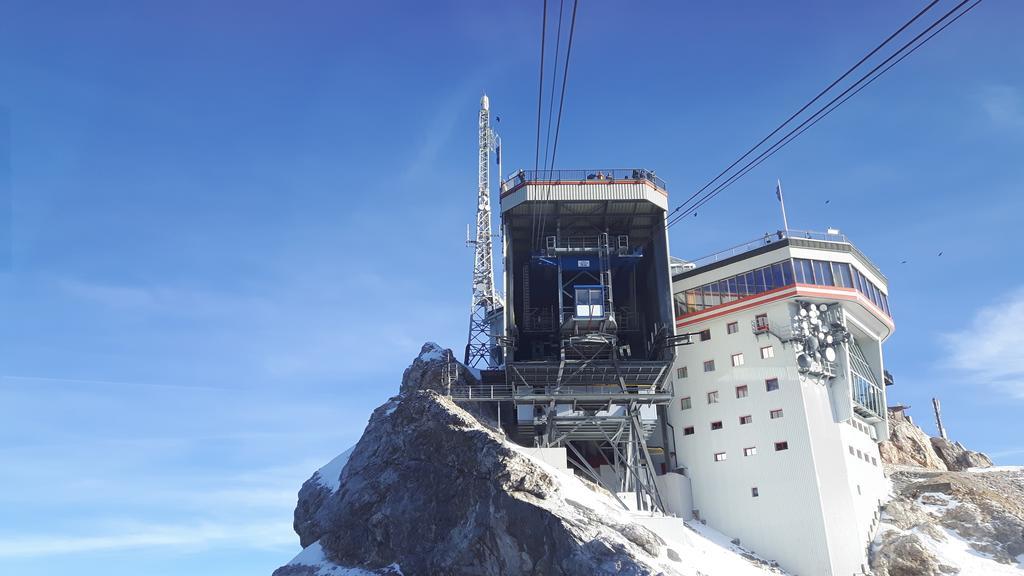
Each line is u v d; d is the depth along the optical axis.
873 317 91.31
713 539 79.31
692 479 85.50
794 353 82.88
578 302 80.50
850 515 78.50
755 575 71.56
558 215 83.94
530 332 86.19
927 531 81.00
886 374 105.00
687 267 94.19
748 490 81.62
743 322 87.19
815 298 84.75
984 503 84.12
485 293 120.44
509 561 63.25
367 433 87.25
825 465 79.56
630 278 90.25
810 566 76.19
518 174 84.31
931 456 113.50
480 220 125.75
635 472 78.62
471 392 81.69
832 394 84.12
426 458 75.00
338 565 75.88
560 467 77.50
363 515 77.25
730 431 84.50
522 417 80.50
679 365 90.25
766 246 87.00
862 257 90.25
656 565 60.12
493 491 66.19
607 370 79.94
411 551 70.50
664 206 83.62
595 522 63.97
